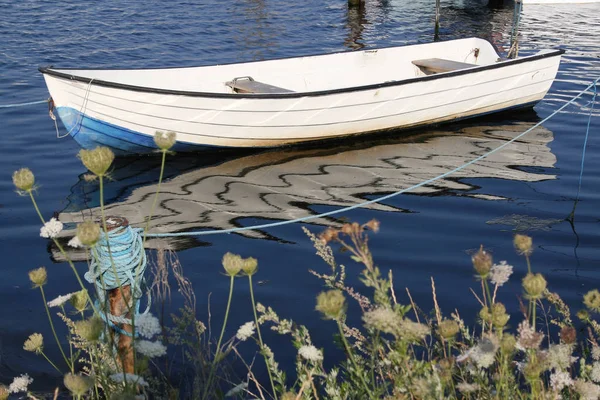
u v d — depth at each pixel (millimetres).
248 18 19297
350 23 19172
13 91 11742
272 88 9367
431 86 9570
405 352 2209
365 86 8984
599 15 20312
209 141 8797
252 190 7848
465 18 20094
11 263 6004
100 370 2727
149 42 16047
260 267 5961
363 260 2238
